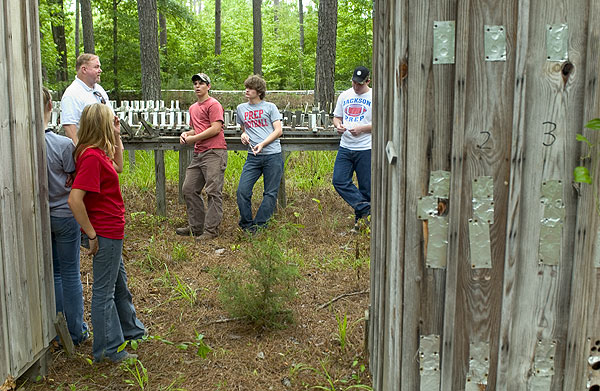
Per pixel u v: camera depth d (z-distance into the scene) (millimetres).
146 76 16281
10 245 3057
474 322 2422
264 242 4410
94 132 3305
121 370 3545
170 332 4117
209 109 6285
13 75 3102
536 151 2301
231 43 30859
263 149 6422
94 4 22406
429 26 2236
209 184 6406
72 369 3572
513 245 2348
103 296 3520
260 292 4238
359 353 3750
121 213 3508
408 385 2514
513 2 2205
